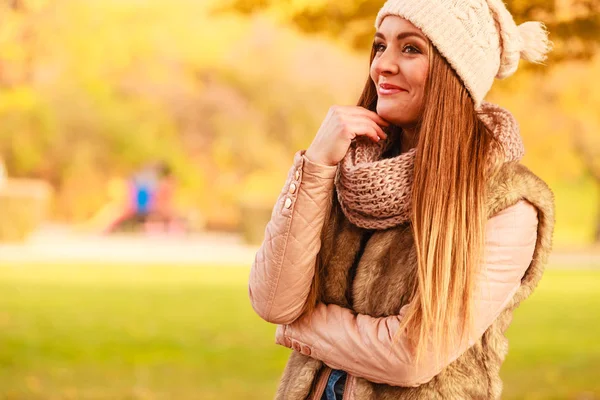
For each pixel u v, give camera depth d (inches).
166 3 1112.2
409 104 84.1
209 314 486.3
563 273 768.9
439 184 80.3
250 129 1344.7
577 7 236.5
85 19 839.7
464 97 82.7
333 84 1354.6
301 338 84.7
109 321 456.8
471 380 80.9
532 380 330.6
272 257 83.4
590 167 1096.8
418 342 78.4
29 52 594.6
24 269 708.0
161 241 1082.1
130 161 1321.4
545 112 964.6
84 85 1261.1
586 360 370.0
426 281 78.2
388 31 84.7
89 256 845.2
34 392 304.3
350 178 83.0
